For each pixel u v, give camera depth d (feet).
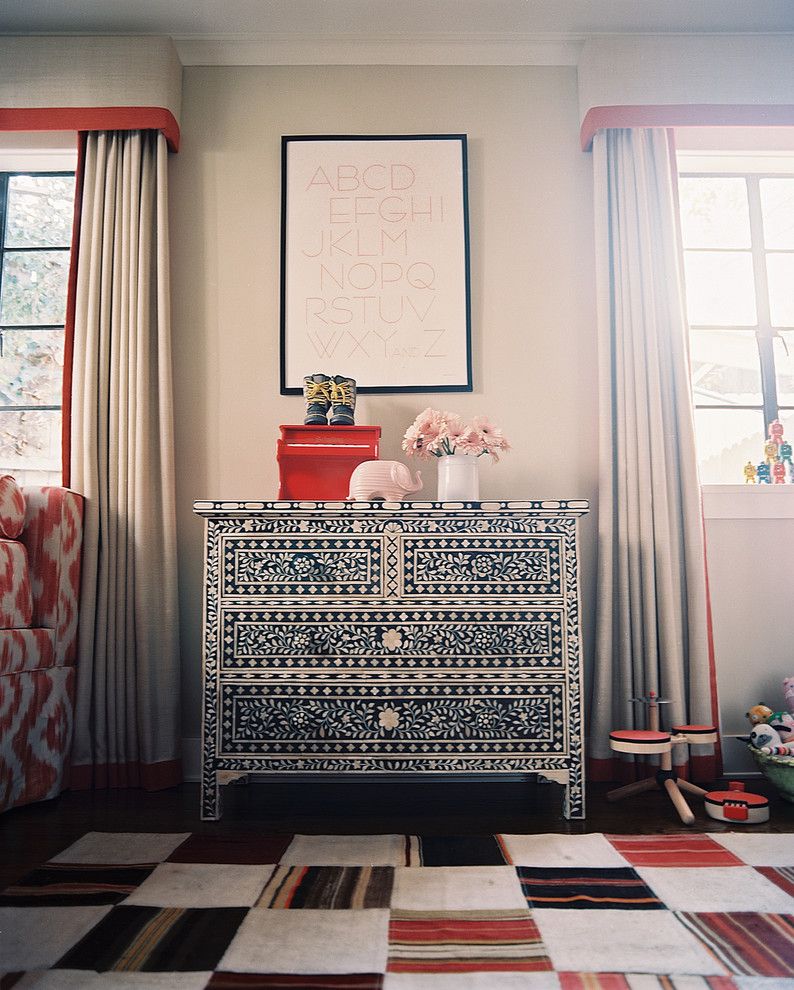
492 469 9.09
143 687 8.25
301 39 9.46
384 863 5.57
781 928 4.39
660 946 4.17
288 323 9.23
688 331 9.02
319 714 6.85
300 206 9.38
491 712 6.82
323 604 6.93
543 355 9.28
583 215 9.50
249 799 7.66
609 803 7.43
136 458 8.60
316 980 3.83
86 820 6.86
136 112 9.07
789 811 7.12
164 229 9.05
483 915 4.59
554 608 6.90
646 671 8.43
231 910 4.68
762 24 9.25
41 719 7.51
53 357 9.80
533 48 9.56
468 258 9.31
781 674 8.89
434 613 6.90
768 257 10.13
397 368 9.19
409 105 9.62
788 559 9.05
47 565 7.76
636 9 9.02
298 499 8.20
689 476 8.69
